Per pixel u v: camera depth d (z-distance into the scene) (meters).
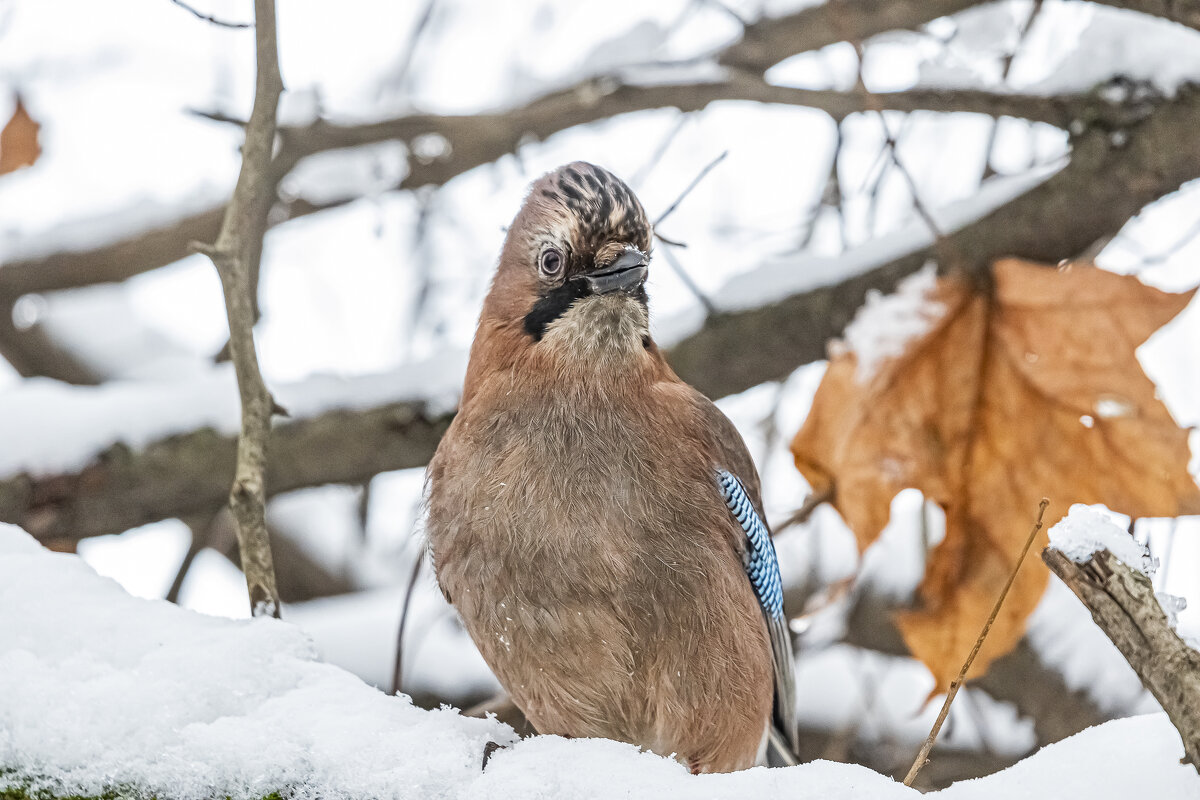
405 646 10.73
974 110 9.81
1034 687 11.05
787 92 10.29
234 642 5.34
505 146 11.58
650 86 10.69
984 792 4.93
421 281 12.52
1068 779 4.89
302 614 12.04
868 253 10.30
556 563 6.67
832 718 11.30
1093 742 5.05
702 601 6.84
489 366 7.23
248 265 7.03
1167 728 5.00
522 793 4.93
